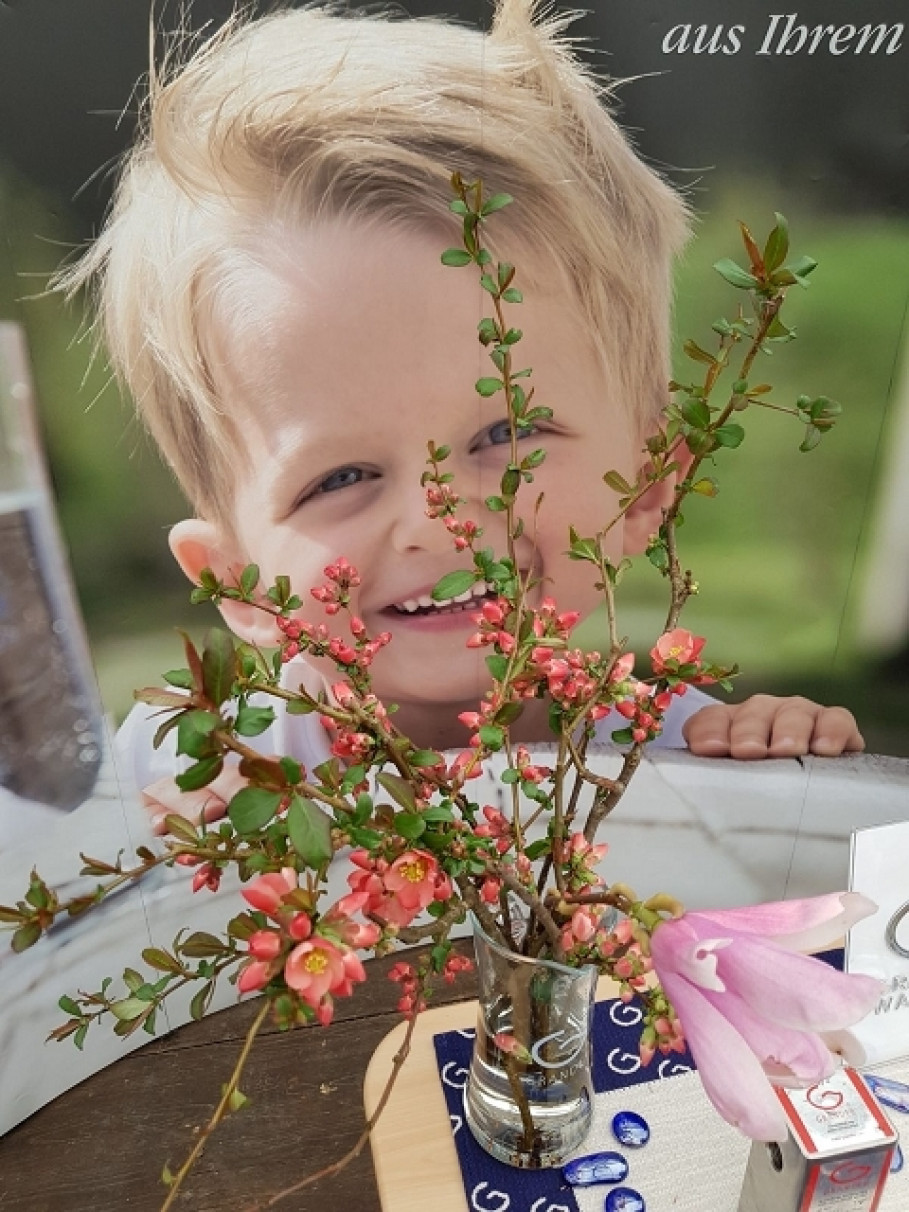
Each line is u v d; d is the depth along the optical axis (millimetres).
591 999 740
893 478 1214
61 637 1178
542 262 1073
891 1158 689
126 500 1138
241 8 933
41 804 1245
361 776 569
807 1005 458
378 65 969
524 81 991
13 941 519
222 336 1071
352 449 1154
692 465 644
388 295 1073
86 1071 1437
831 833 1496
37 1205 1283
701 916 490
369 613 1265
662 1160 805
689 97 1009
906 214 1066
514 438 688
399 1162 814
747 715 1395
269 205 1017
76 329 1032
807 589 1291
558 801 673
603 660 698
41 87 928
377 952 559
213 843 561
